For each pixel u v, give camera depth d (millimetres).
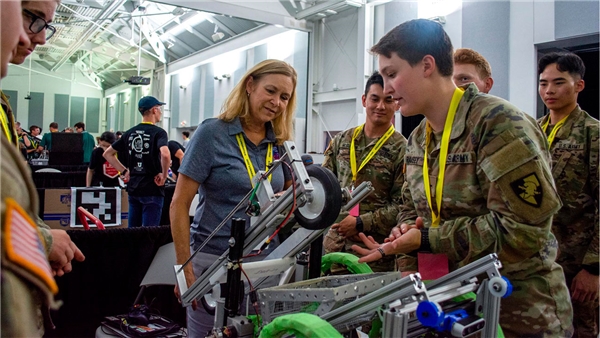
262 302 1093
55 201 3723
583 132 2068
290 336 983
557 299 1237
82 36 13023
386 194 2201
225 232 1568
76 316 2439
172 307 2674
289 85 1609
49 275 486
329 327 875
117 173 5043
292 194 1095
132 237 2578
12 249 440
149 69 14625
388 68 1304
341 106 7641
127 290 2568
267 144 1681
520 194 1102
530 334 1214
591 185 2025
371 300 935
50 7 1121
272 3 7320
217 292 1309
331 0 6977
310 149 8078
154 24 11602
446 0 5520
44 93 19594
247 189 1586
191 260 1510
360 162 2281
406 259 1570
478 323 952
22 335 436
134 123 16578
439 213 1325
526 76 4668
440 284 1058
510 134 1138
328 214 1068
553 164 2117
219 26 10156
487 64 1922
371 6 6902
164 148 3893
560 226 2100
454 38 5402
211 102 11578
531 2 4617
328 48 7793
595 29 4137
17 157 512
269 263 1210
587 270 1878
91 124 20703
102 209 3699
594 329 1962
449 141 1288
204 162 1573
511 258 1158
